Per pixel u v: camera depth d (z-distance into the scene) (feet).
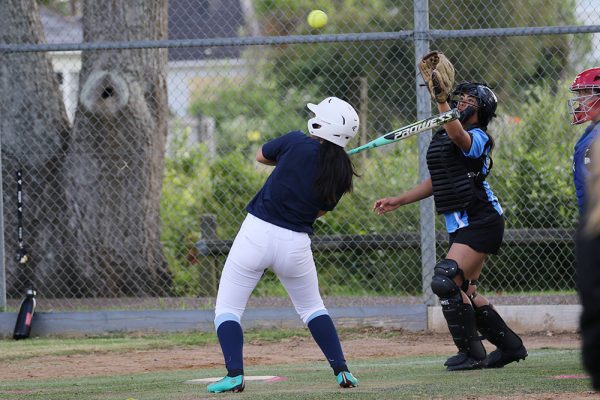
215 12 214.07
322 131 50.80
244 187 123.85
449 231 61.36
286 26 208.44
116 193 111.24
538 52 155.33
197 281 111.96
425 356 74.84
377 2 189.06
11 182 110.11
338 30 193.16
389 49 131.64
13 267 110.11
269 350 80.84
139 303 100.73
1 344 85.97
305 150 50.72
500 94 149.89
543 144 115.34
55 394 52.80
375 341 84.64
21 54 109.60
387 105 133.08
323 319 52.24
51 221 110.93
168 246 123.44
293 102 190.49
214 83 206.59
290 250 50.37
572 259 106.93
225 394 49.65
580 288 22.89
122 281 111.24
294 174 50.49
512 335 61.57
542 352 73.56
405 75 132.77
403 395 46.88
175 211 126.41
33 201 110.52
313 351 79.97
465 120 60.95
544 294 100.37
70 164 111.04
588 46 158.30
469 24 143.02
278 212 50.49
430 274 88.69
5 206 109.91
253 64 210.59
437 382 53.01
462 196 59.52
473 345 60.54
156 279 112.47
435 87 57.00
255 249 50.37
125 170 111.24
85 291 110.63
